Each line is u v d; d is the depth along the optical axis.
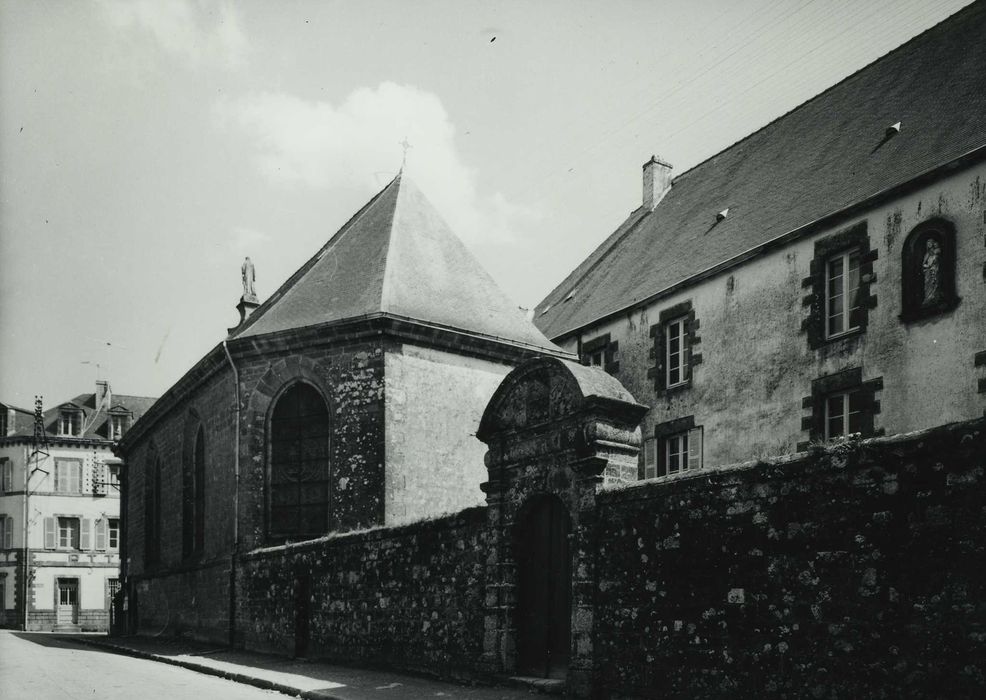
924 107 18.44
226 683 12.66
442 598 12.01
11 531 49.97
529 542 10.87
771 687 7.53
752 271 19.09
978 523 6.18
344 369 17.97
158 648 19.44
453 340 18.36
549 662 10.32
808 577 7.36
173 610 23.02
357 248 20.62
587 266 28.62
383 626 13.16
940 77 18.89
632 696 8.92
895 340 15.91
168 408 24.77
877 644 6.75
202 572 20.36
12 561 49.66
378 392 17.50
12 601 49.38
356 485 17.39
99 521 51.50
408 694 10.43
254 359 18.91
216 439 20.23
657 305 21.58
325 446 18.25
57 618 49.72
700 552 8.39
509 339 19.09
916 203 15.88
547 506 10.67
